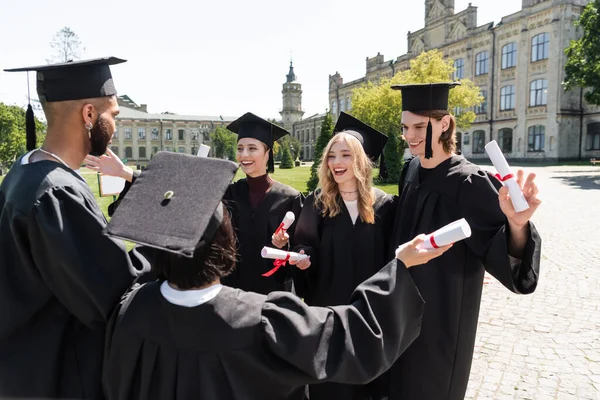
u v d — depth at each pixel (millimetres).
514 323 5367
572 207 14211
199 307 1435
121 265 1685
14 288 1699
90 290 1615
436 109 2479
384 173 3553
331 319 1512
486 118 43938
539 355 4523
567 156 37719
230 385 1393
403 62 55156
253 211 3715
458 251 2338
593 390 3848
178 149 87625
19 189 1698
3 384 1685
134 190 1540
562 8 36156
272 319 1472
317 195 3006
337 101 70688
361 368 1471
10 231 1706
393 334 1559
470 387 3947
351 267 2801
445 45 48281
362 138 3195
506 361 4414
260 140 3766
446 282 2324
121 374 1521
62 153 1883
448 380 2340
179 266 1459
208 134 88062
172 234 1380
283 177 33250
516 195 1781
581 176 24812
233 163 1581
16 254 1710
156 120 86312
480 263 2395
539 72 38406
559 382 3990
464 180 2367
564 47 36500
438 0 49125
